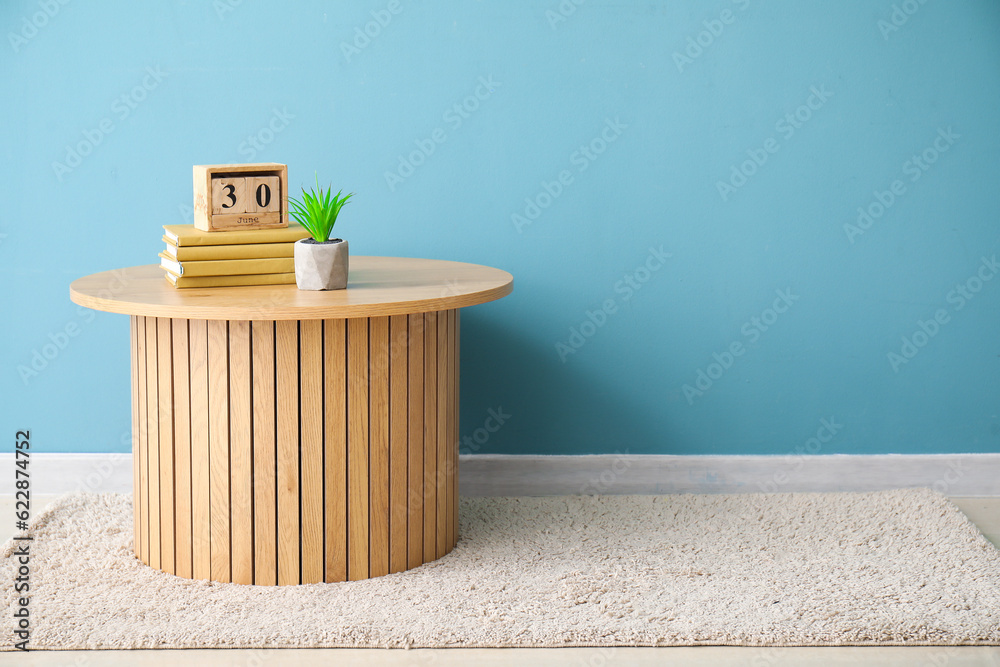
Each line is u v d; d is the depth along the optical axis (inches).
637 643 71.6
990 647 71.9
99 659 68.1
